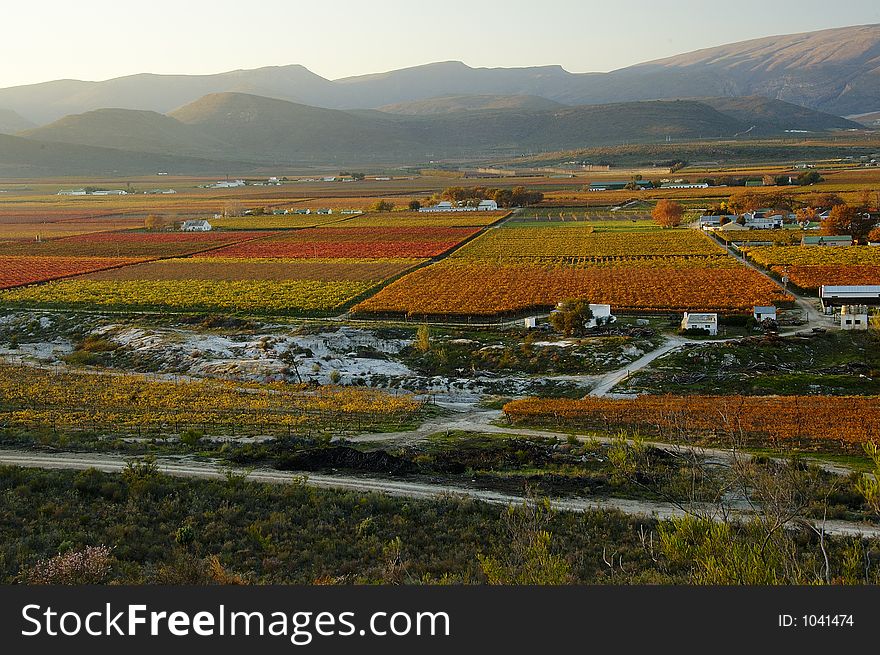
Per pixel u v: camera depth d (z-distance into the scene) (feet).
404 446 186.39
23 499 133.90
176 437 189.78
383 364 295.48
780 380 257.34
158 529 125.08
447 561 112.06
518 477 159.84
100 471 155.02
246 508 136.77
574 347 300.20
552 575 85.40
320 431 201.46
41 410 218.59
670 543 88.17
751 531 84.28
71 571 99.66
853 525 128.16
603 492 149.48
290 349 307.17
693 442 187.21
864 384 253.65
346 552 118.42
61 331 347.36
